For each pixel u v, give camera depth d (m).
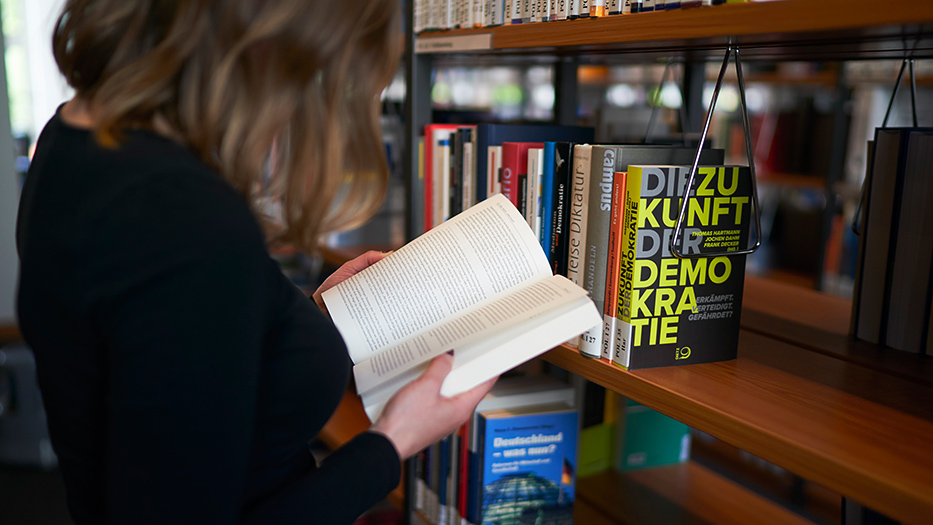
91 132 0.55
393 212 1.88
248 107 0.56
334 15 0.56
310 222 0.62
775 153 2.87
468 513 1.11
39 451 2.59
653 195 0.72
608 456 1.40
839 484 0.55
